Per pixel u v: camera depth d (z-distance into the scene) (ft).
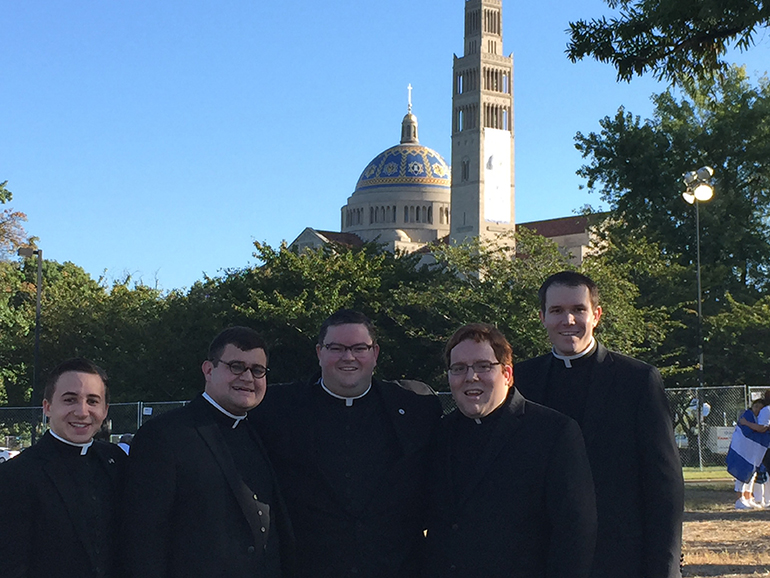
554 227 356.79
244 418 19.95
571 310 19.44
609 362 19.52
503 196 378.32
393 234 426.10
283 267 126.82
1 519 17.58
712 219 144.05
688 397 90.48
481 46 381.40
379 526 19.35
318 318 115.34
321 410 20.34
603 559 18.54
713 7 42.37
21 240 168.86
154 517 18.11
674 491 18.38
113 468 19.30
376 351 20.49
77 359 19.07
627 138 150.61
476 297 108.47
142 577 17.87
